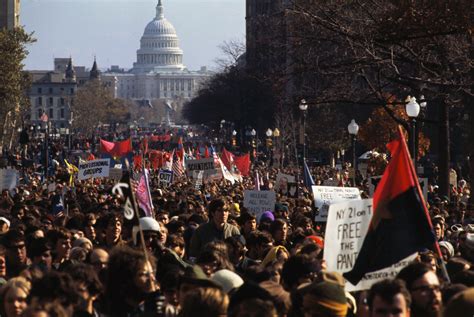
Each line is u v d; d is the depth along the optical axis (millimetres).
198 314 12570
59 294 13914
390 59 52656
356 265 16500
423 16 45938
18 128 183750
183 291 14836
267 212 31203
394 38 47938
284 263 17422
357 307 16531
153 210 32156
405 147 16469
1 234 24766
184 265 17781
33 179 73500
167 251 18250
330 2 55625
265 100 160750
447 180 57750
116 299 15555
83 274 15641
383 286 13102
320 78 62844
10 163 121188
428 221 16453
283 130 134750
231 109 190750
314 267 17109
